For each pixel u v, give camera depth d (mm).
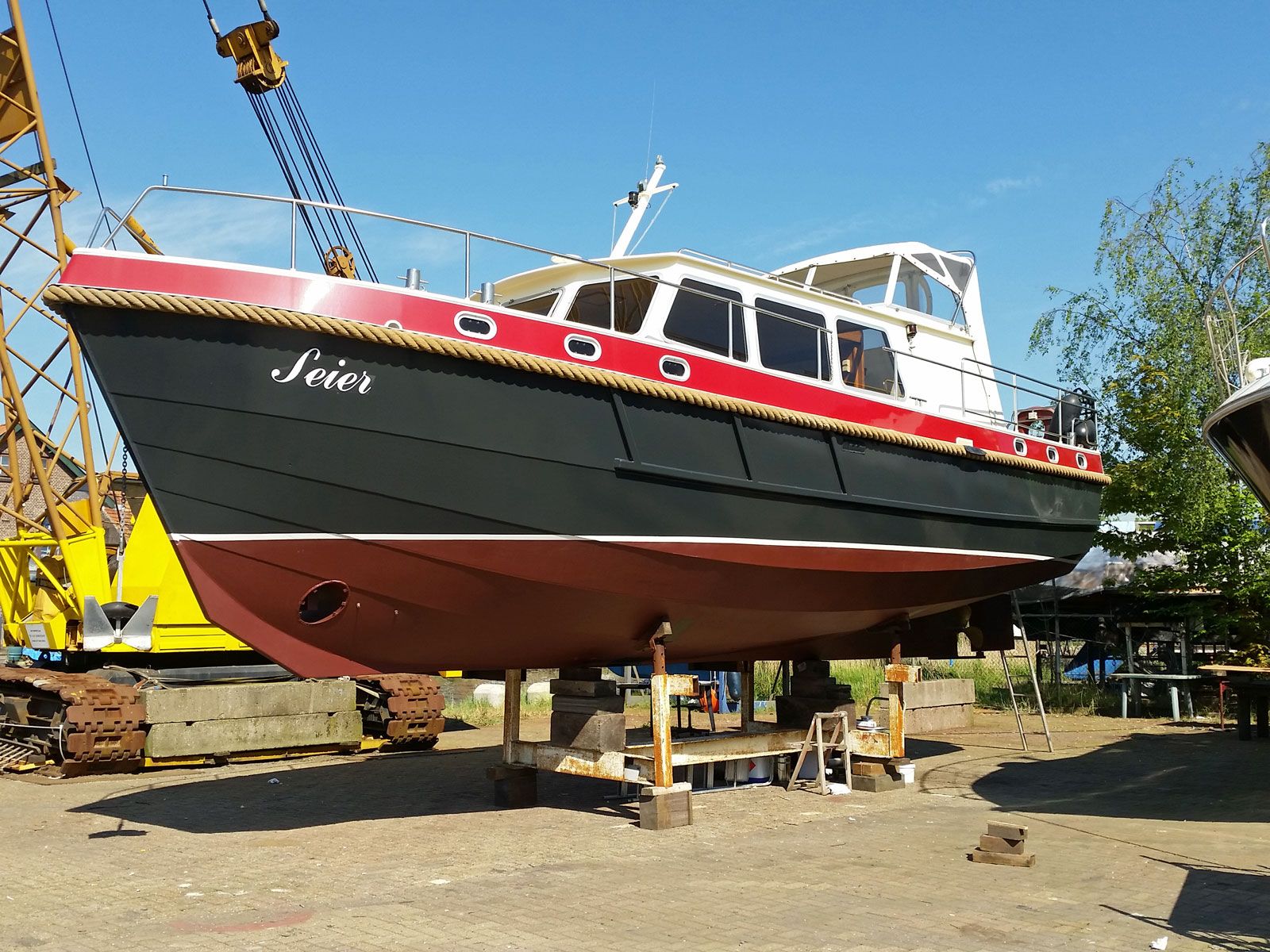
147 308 6047
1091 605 18062
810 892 5586
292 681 12227
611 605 7664
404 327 6520
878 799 8773
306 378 6379
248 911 5293
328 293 6395
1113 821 7719
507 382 6836
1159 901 5383
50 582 12383
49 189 13609
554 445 6980
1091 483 11547
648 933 4855
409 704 12336
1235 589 15203
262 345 6297
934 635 11219
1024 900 5422
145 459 6289
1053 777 9945
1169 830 7359
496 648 7875
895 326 9852
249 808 8531
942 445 9273
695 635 8547
